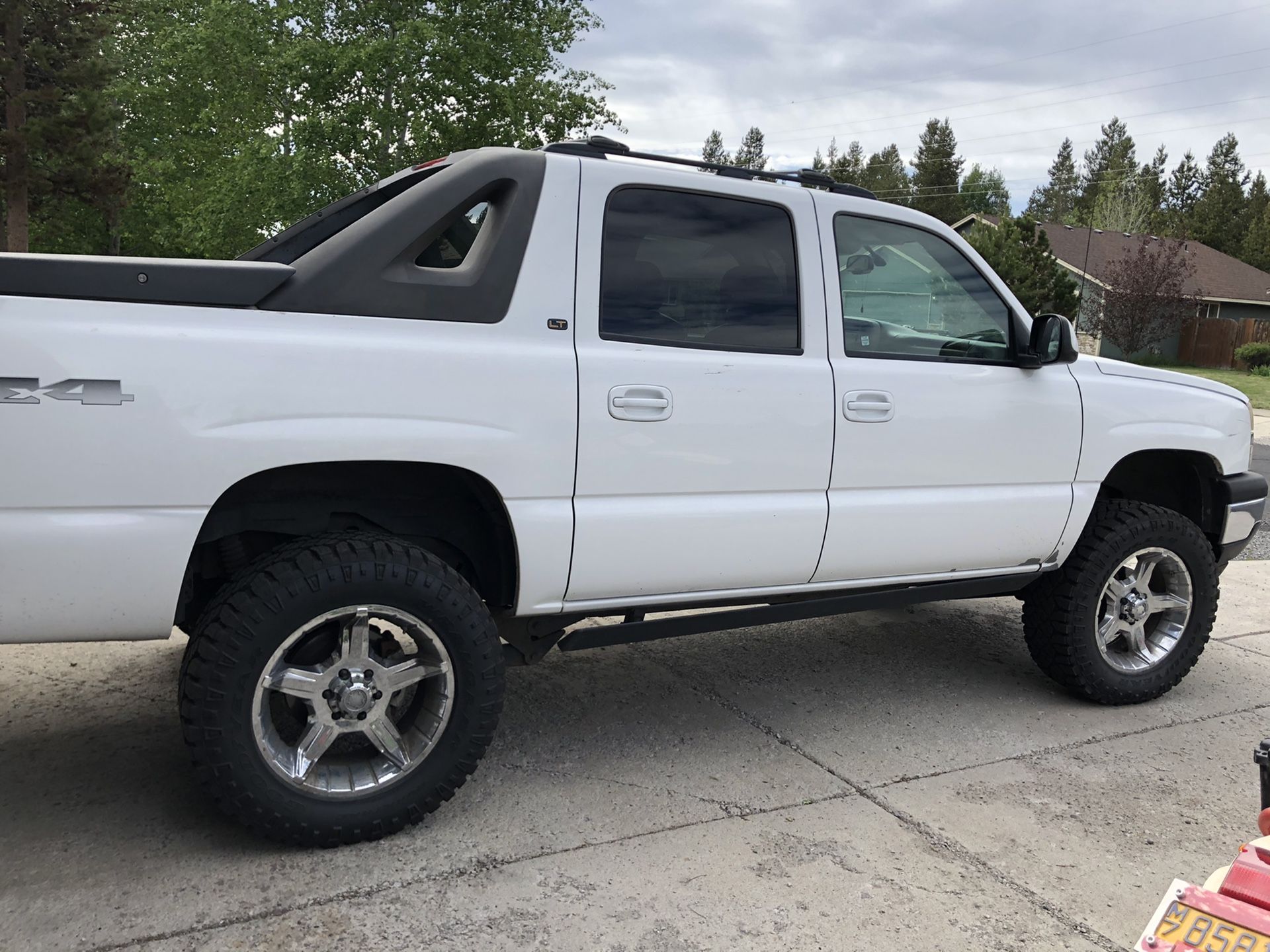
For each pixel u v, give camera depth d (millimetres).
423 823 2965
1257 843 1898
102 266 2430
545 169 2975
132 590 2469
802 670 4523
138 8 28750
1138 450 4129
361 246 2719
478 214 2971
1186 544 4176
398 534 3045
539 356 2906
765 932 2484
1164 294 34906
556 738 3652
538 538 2949
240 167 21094
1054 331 3762
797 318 3398
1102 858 2930
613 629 3301
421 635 2793
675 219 3189
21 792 3023
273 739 2695
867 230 3598
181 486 2475
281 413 2566
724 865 2793
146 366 2420
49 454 2348
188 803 3002
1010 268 37062
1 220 29391
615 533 3053
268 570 2600
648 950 2393
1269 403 23844
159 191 31141
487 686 2855
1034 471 3881
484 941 2396
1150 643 4328
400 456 2707
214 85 23578
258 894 2541
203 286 2529
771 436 3285
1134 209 63469
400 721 2973
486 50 21172
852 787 3330
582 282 3004
